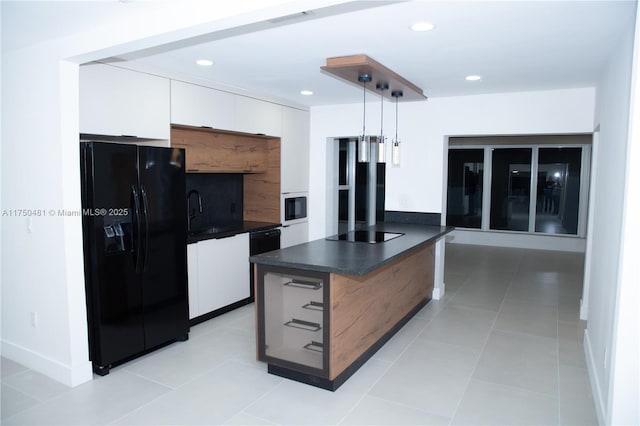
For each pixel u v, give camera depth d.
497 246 9.25
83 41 2.71
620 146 2.44
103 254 3.11
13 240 3.32
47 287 3.12
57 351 3.12
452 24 2.64
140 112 3.66
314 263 2.94
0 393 2.93
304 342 3.24
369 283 3.38
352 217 6.57
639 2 1.93
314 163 5.92
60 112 2.89
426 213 5.23
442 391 2.98
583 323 4.35
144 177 3.37
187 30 2.30
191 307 4.17
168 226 3.58
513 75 3.90
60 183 2.94
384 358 3.51
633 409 2.07
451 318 4.49
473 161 9.52
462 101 4.94
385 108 5.38
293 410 2.73
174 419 2.62
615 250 2.40
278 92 4.94
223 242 4.51
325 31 2.79
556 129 4.54
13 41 2.91
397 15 2.50
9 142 3.24
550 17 2.50
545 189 8.91
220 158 4.84
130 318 3.32
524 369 3.32
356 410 2.73
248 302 4.97
